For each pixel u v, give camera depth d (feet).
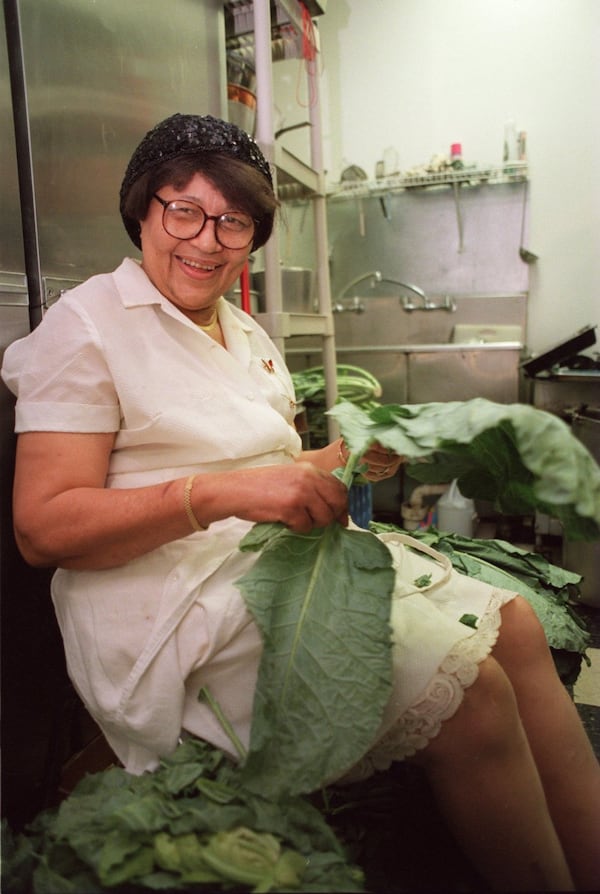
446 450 2.99
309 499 2.76
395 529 4.95
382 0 10.66
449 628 2.92
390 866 3.11
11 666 3.81
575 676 4.39
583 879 3.03
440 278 11.25
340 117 11.23
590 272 10.65
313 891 2.30
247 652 2.87
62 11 4.22
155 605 2.94
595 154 10.30
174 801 2.54
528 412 2.49
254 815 2.47
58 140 4.24
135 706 2.86
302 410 8.17
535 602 4.35
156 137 3.15
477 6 10.31
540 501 3.00
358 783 3.53
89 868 2.46
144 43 5.17
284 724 2.54
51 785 4.09
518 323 10.98
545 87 10.31
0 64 3.76
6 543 3.74
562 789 3.14
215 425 3.22
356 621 2.69
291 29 7.18
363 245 11.50
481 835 2.77
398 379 10.28
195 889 2.33
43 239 4.13
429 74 10.72
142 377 3.10
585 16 9.97
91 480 3.01
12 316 3.86
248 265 6.81
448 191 10.91
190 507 2.79
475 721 2.70
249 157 3.25
